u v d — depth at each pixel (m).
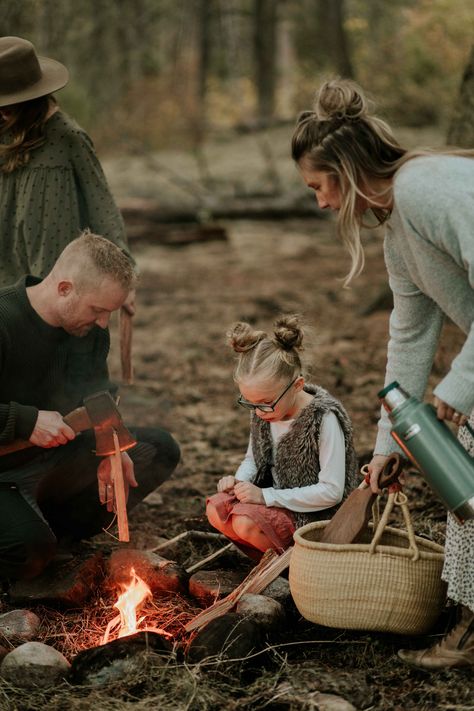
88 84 23.33
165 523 4.15
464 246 2.44
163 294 9.63
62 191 3.78
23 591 3.37
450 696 2.67
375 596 2.83
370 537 3.15
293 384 3.26
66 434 3.30
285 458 3.34
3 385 3.42
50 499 3.66
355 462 3.38
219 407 6.03
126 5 24.77
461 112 6.68
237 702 2.67
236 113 28.53
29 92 3.63
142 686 2.75
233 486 3.42
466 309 2.63
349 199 2.62
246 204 13.98
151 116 22.28
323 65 20.52
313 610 2.89
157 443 3.86
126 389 6.40
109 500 3.51
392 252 2.83
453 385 2.56
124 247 3.93
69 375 3.57
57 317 3.34
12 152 3.76
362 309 8.44
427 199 2.47
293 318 3.29
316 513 3.31
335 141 2.60
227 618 2.92
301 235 13.03
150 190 15.88
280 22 28.36
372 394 5.99
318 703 2.63
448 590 2.77
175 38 28.56
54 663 2.81
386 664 2.90
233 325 3.30
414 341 2.93
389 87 17.48
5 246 3.90
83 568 3.44
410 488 4.36
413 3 19.72
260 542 3.30
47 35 15.91
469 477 2.58
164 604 3.34
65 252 3.28
